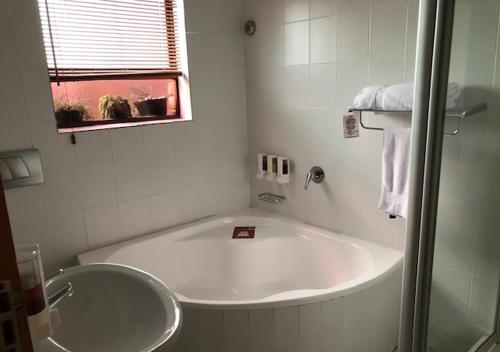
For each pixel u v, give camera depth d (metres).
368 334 1.81
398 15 1.80
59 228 2.04
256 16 2.44
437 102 1.07
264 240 2.43
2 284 0.49
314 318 1.67
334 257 2.19
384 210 1.83
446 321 1.41
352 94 2.04
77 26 2.05
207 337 1.67
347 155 2.13
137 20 2.23
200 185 2.54
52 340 1.11
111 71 2.21
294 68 2.30
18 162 1.84
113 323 1.29
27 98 1.86
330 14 2.06
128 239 2.29
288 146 2.45
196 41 2.37
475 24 1.22
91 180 2.11
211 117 2.51
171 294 1.24
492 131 1.40
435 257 1.29
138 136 2.23
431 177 1.12
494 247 1.50
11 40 1.78
